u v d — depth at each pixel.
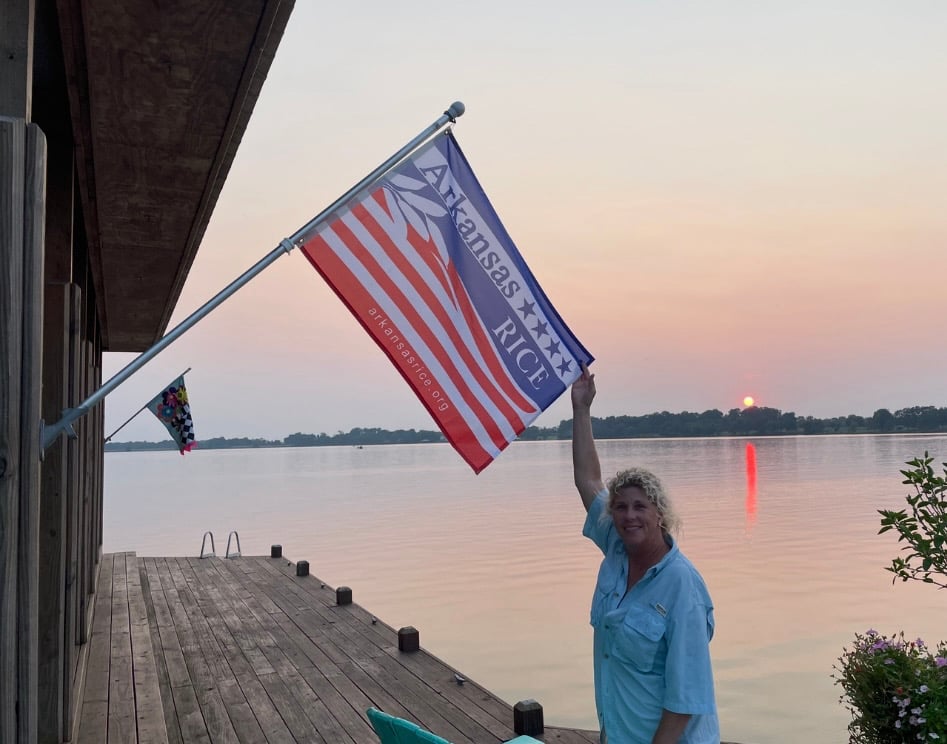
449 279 3.44
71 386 4.97
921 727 3.98
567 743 5.12
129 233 6.76
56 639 4.39
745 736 8.34
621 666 2.44
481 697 6.02
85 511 7.12
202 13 3.52
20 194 1.90
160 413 13.24
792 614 14.55
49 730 4.33
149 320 10.86
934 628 13.34
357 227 3.34
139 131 4.74
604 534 2.74
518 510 39.81
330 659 7.13
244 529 30.95
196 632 8.16
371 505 45.06
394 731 2.46
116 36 3.70
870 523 29.70
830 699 9.57
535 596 16.39
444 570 20.02
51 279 5.04
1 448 1.84
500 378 3.44
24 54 2.26
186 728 5.40
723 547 24.02
